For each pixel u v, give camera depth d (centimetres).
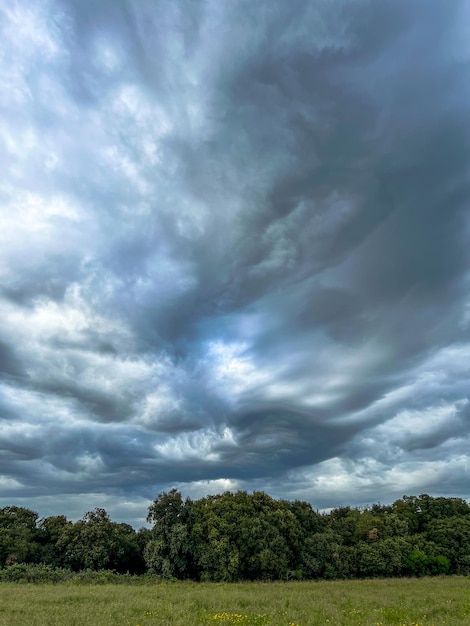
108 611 2033
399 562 6869
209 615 2008
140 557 6600
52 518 6562
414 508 8900
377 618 1945
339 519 8919
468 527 7844
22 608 2114
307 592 3144
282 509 6731
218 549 5422
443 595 2988
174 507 5891
